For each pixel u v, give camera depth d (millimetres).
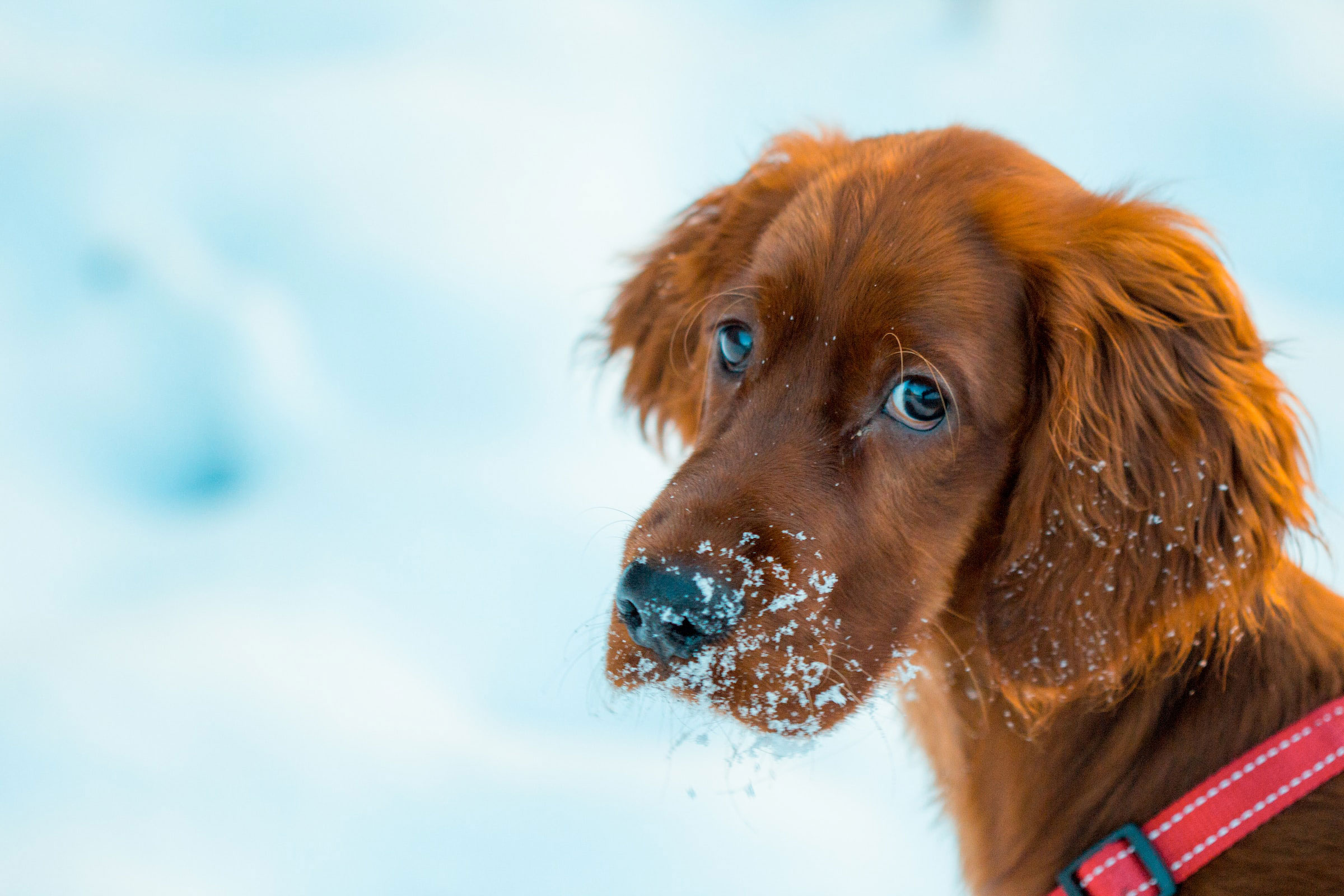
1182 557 2588
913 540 2539
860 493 2510
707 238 3441
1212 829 2396
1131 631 2555
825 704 2457
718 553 2379
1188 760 2529
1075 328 2545
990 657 2662
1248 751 2465
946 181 2662
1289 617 2594
